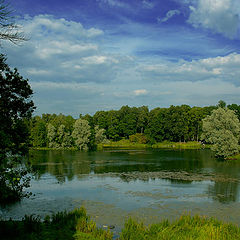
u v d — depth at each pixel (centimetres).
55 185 2459
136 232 1115
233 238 1060
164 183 2577
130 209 1722
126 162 4244
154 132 9531
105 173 3156
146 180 2720
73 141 7519
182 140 9944
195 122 9644
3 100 1147
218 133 4916
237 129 4844
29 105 1245
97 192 2186
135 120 11106
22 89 1225
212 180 2734
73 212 1373
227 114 5056
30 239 968
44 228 1140
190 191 2239
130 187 2384
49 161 4359
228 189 2322
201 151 6669
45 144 7894
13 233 1011
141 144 9544
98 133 8450
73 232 1107
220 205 1834
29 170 1283
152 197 2033
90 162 4241
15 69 1227
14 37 1008
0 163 962
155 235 1096
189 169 3494
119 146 9194
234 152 4875
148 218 1546
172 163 4141
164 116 9688
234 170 3416
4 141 971
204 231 1104
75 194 2106
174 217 1570
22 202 1859
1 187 1032
